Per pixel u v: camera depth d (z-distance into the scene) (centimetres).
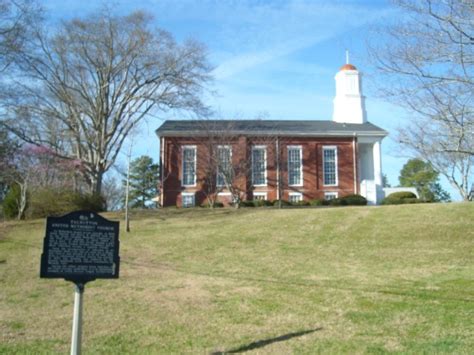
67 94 3250
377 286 1072
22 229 2273
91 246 609
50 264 585
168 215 2686
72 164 3175
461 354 637
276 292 1037
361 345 688
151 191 5700
